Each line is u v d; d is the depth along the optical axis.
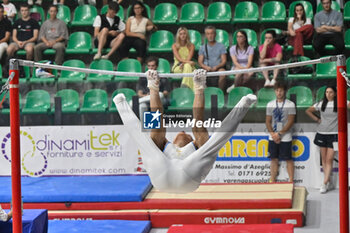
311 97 13.27
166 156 8.98
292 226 11.64
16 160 9.35
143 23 20.77
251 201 12.92
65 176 14.19
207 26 20.69
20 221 9.46
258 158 13.51
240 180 13.88
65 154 13.05
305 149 13.48
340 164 9.22
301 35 19.59
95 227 12.16
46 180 14.24
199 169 8.76
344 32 20.78
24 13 21.06
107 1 23.12
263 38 20.75
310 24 19.78
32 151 13.02
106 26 20.75
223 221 12.77
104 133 13.15
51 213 13.03
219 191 13.68
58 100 13.27
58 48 20.67
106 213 12.98
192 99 12.59
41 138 13.01
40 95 14.79
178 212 12.91
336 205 13.77
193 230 11.56
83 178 14.27
